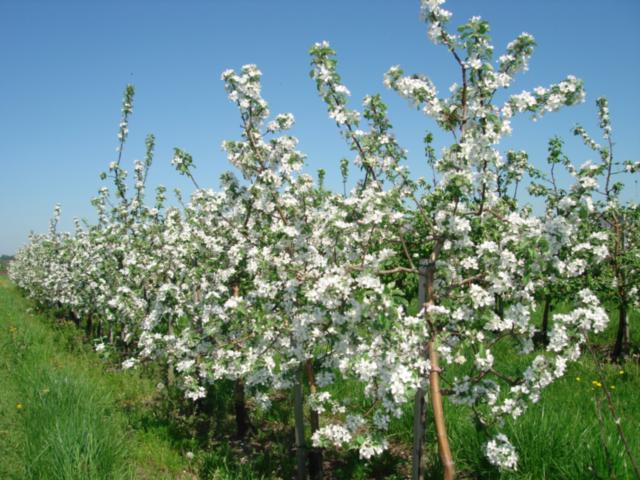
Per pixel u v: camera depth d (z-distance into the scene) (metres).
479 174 3.19
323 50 3.75
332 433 3.58
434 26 3.21
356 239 3.88
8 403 6.17
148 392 7.27
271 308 4.25
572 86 3.15
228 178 4.99
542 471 4.06
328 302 3.25
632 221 7.45
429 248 4.42
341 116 3.79
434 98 3.43
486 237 3.42
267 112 4.81
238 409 5.84
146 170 8.43
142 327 6.14
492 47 3.12
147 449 5.27
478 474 4.41
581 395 6.04
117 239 8.64
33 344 9.81
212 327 4.73
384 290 2.95
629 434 4.49
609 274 7.29
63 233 14.85
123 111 8.34
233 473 4.69
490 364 3.20
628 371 6.86
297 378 4.61
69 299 12.51
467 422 4.80
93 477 4.08
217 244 5.52
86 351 9.78
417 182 4.51
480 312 3.21
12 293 23.64
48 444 4.45
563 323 3.24
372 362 3.10
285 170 4.58
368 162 3.91
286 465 4.93
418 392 3.77
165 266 6.88
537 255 2.94
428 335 3.24
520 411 3.31
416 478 3.78
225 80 4.71
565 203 3.04
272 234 4.25
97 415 5.35
